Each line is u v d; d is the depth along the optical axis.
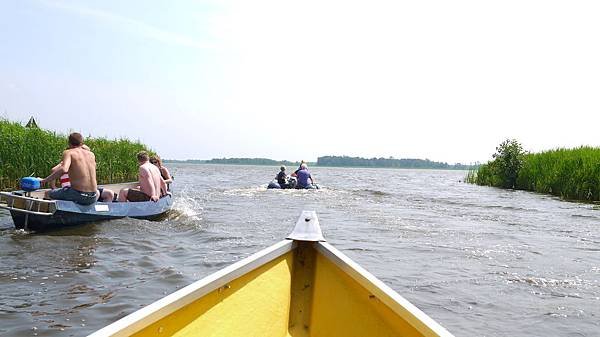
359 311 3.01
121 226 8.59
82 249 6.79
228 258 6.56
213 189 21.38
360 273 2.96
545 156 24.72
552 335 4.29
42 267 5.78
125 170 18.81
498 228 10.46
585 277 6.24
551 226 10.90
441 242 8.58
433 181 40.03
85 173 8.37
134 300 4.71
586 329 4.44
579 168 19.59
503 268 6.65
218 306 2.69
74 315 4.28
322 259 3.70
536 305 5.09
